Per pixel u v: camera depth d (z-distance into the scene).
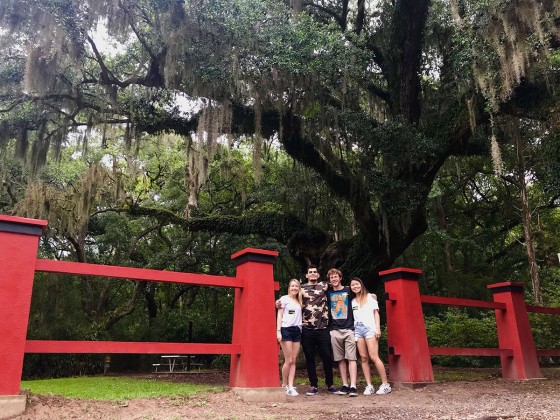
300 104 9.98
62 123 11.46
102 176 11.52
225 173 13.64
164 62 9.89
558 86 8.22
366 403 4.31
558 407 3.86
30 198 10.99
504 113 9.09
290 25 8.98
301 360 10.80
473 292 14.37
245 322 4.46
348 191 10.97
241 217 12.32
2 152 11.43
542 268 16.80
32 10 8.86
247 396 4.21
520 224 16.84
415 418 3.41
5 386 3.20
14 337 3.31
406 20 10.35
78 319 12.55
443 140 9.66
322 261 11.52
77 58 9.58
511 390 5.30
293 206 12.81
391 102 11.28
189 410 3.66
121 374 11.77
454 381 6.54
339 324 5.25
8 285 3.38
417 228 10.80
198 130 9.34
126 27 9.65
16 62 10.46
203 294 19.34
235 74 8.70
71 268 3.73
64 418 3.17
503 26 7.29
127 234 17.83
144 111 11.26
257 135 9.45
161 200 17.47
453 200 16.91
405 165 9.90
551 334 11.08
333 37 8.88
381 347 12.38
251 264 4.62
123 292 17.61
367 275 10.98
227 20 8.57
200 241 17.00
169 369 14.02
